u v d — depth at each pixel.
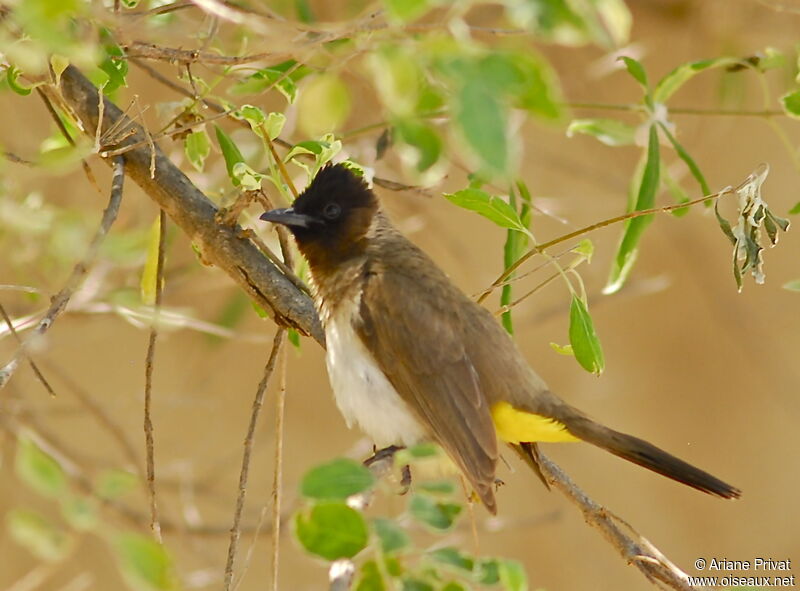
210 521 15.42
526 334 16.89
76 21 6.57
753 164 16.70
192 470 14.70
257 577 15.68
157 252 8.40
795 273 17.19
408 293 8.55
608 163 16.67
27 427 10.25
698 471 8.12
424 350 8.42
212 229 8.05
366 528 5.68
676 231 17.23
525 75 4.77
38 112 13.02
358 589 5.84
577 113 15.59
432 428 8.32
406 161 8.73
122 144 7.96
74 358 15.86
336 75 7.77
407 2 4.80
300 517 5.71
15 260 9.67
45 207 9.09
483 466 7.96
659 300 17.33
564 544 16.73
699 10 15.37
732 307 17.22
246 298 12.55
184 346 16.33
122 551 5.30
